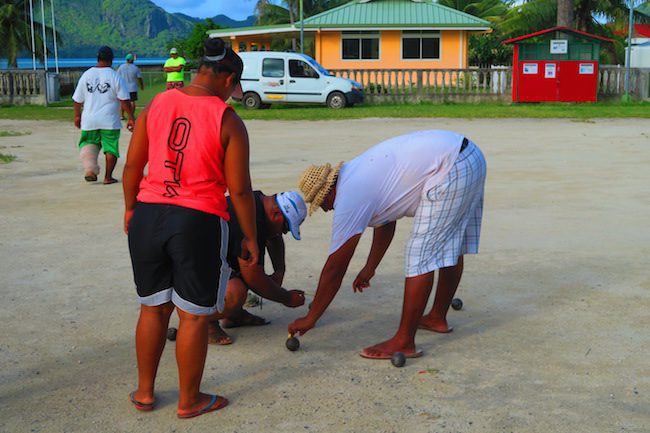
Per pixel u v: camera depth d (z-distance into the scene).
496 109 22.91
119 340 4.43
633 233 6.86
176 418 3.46
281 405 3.58
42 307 5.00
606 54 42.72
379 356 4.12
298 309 5.03
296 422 3.40
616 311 4.85
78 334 4.52
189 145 3.31
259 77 24.66
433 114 21.09
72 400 3.65
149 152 3.39
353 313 4.92
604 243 6.53
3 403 3.62
